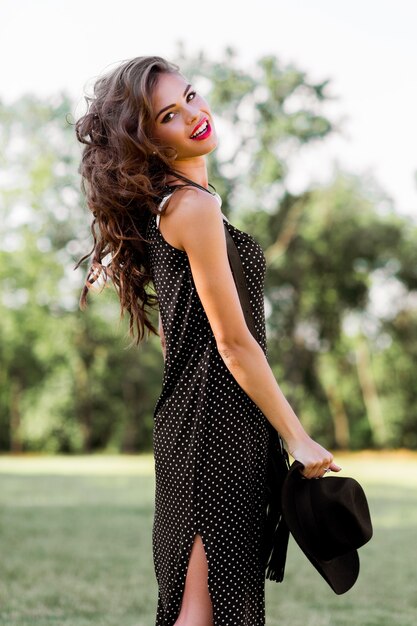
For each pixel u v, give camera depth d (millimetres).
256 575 2494
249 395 2393
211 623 2416
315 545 2406
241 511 2434
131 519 10492
